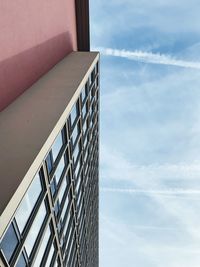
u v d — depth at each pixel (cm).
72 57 2927
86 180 3412
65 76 2252
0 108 1551
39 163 1293
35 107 1683
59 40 2628
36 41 1958
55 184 1892
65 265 2456
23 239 1270
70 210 2553
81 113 2714
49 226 1825
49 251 1803
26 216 1327
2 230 982
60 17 2602
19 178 1102
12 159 1221
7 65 1511
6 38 1455
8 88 1588
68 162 2234
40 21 2020
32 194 1408
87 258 4544
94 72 3347
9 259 1138
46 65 2288
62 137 2033
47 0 2177
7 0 1435
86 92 2994
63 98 1802
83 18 3384
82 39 3531
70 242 2670
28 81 1902
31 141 1352
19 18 1612
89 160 3562
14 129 1448
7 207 986
